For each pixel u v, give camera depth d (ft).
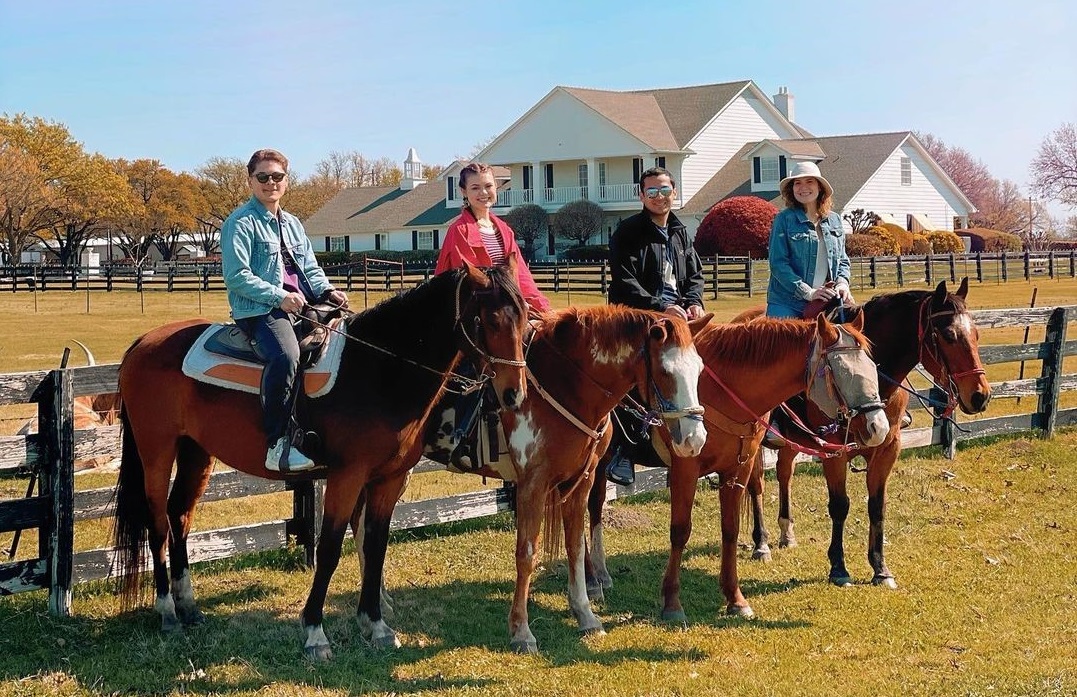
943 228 175.83
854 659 18.33
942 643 19.25
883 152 164.04
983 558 25.00
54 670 17.37
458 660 18.13
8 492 30.32
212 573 23.47
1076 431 38.04
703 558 25.44
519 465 18.53
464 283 16.99
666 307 21.62
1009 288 105.50
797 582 23.29
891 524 28.22
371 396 17.52
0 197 183.73
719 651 18.66
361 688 16.71
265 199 18.49
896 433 22.77
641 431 20.56
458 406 19.43
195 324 19.45
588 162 175.32
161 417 18.76
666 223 22.67
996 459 34.76
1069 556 25.21
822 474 33.71
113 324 87.25
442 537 26.86
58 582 19.77
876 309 23.09
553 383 18.28
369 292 113.80
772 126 185.16
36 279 142.10
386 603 20.74
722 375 19.76
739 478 20.57
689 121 175.32
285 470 17.46
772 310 24.20
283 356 17.52
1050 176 238.68
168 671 17.42
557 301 99.60
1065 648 18.93
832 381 19.35
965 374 21.88
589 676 17.30
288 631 19.51
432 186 220.43
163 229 269.44
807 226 23.75
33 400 19.36
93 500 21.48
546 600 21.86
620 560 25.16
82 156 211.20
